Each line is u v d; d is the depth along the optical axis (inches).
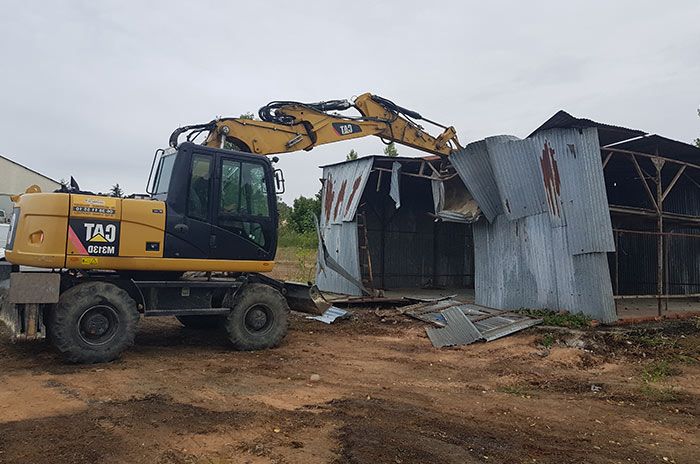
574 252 425.1
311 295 417.1
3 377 272.5
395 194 575.5
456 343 383.6
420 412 234.7
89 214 306.3
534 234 459.5
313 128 467.2
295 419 219.8
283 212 1579.7
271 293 368.5
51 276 297.7
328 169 680.4
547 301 448.5
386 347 377.4
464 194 550.3
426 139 544.7
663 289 633.6
